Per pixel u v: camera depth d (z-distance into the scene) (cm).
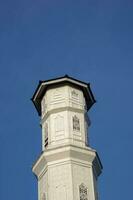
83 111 6256
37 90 6481
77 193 5444
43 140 6147
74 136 5938
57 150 5725
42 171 5812
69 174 5556
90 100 6688
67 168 5606
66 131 5950
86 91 6544
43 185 5697
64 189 5450
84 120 6206
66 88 6347
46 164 5728
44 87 6406
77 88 6456
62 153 5703
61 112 6138
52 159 5712
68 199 5356
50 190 5491
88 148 5841
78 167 5666
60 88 6362
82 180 5584
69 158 5678
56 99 6269
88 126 6438
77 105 6269
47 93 6378
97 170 6006
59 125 6034
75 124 6072
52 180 5562
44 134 6175
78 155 5734
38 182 5872
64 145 5753
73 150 5719
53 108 6181
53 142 5891
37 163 5869
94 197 5531
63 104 6191
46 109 6262
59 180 5541
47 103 6284
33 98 6588
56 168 5647
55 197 5412
